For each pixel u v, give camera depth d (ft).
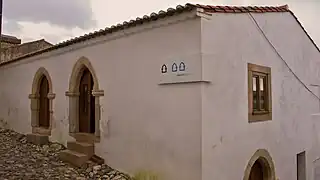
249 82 24.89
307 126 36.19
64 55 33.63
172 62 22.00
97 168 26.78
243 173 23.72
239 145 23.39
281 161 29.68
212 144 20.85
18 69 42.42
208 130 20.61
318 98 39.55
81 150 29.09
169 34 22.34
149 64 23.84
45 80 38.50
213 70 21.12
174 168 21.75
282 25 31.09
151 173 23.41
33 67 39.17
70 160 28.73
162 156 22.65
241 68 23.99
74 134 32.09
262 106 27.35
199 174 20.11
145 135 24.03
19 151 32.91
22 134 40.91
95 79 29.07
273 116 28.55
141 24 24.11
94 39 28.94
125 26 25.20
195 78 20.53
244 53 24.47
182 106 21.38
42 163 28.53
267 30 28.14
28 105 40.27
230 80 22.67
